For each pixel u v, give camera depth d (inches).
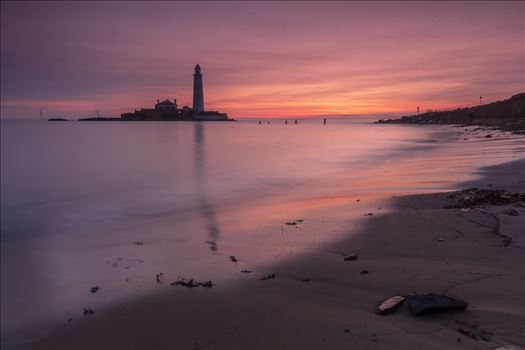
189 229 550.9
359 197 634.8
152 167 1673.2
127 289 319.9
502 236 333.7
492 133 2224.4
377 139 2918.3
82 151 2608.3
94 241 564.4
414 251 323.6
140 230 596.4
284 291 272.2
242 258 368.2
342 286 269.9
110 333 246.7
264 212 615.2
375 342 191.5
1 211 970.7
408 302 223.6
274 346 200.5
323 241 386.3
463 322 202.8
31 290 375.9
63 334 258.8
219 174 1321.4
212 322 236.1
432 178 778.2
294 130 5521.7
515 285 242.2
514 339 184.4
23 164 2080.5
